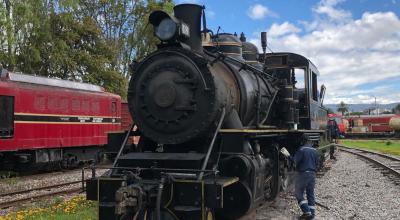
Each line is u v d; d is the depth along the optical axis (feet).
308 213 29.25
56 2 99.25
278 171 32.81
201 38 27.99
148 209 22.94
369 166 65.72
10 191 46.50
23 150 64.80
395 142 157.48
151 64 26.04
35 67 99.50
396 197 38.63
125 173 22.94
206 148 25.21
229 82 27.61
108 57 119.65
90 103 76.74
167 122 25.04
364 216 31.01
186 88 24.84
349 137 211.82
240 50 32.81
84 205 33.78
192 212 21.76
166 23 25.93
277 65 41.60
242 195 24.91
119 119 85.40
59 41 99.60
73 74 106.83
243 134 24.67
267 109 32.83
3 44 86.94
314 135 46.55
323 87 53.16
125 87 116.67
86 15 123.24
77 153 76.28
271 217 30.32
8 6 87.81
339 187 44.60
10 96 60.64
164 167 23.97
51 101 67.77
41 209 33.17
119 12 129.49
